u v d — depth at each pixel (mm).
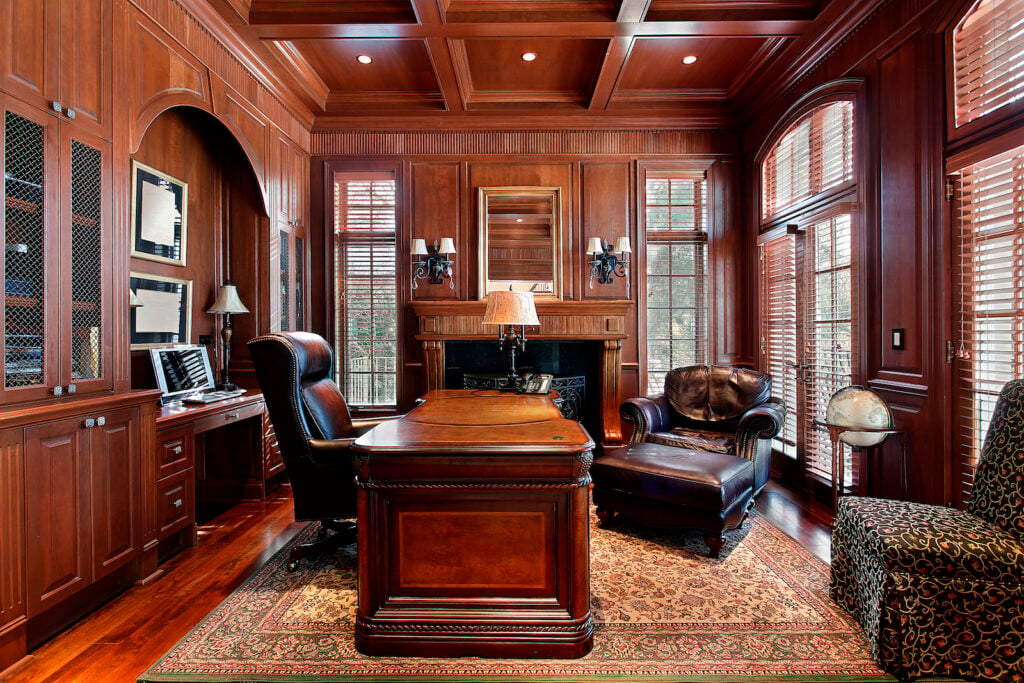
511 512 1775
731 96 4191
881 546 1709
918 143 2570
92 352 2121
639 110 4336
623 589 2229
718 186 4527
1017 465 1727
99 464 2082
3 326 1741
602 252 4398
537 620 1754
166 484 2521
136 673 1688
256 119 3553
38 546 1813
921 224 2553
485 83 4082
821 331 3396
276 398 2328
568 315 4344
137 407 2295
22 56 1818
